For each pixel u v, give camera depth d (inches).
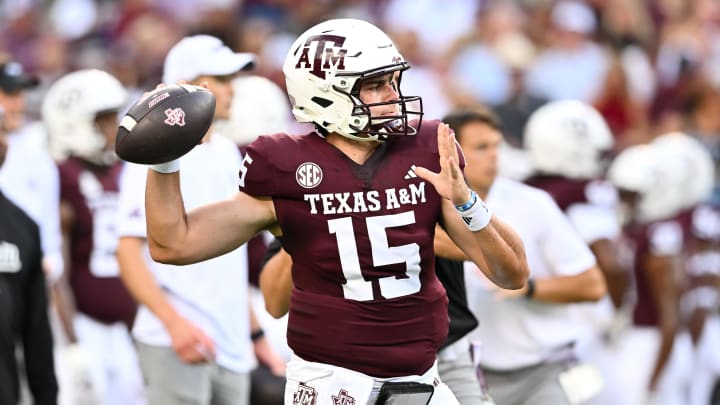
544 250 925.2
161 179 618.2
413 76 1850.4
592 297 916.0
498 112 1594.5
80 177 1138.0
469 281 911.7
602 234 1087.6
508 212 928.9
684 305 1263.5
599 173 1226.0
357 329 634.8
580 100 1860.2
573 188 1094.4
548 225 922.1
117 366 1136.8
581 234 1085.1
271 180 634.2
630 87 1844.2
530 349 923.4
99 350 1134.4
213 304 874.8
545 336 924.6
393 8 1983.3
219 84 894.4
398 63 641.6
